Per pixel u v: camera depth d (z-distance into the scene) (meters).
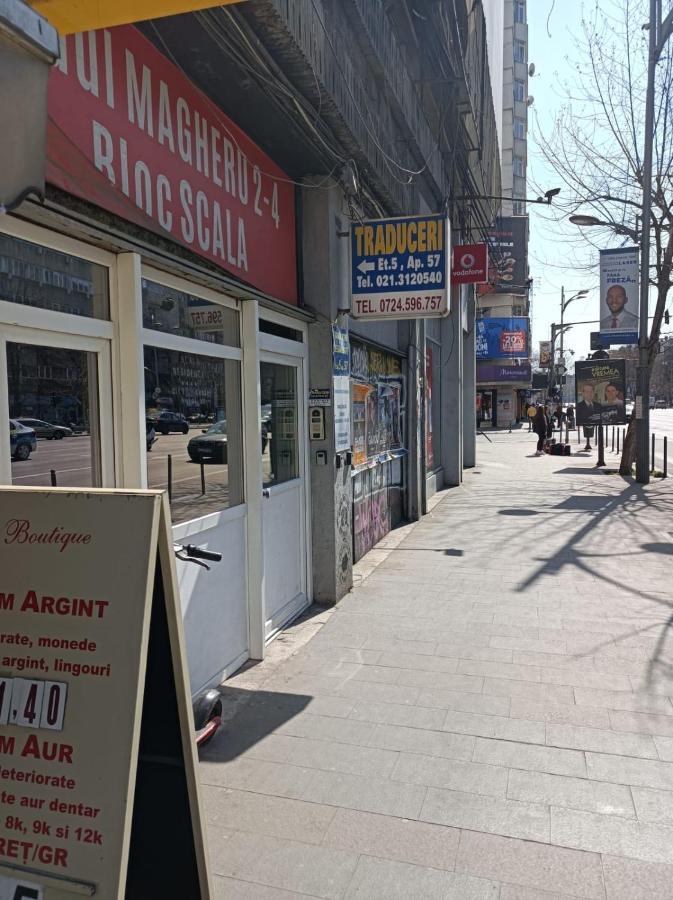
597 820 2.92
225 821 2.94
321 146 5.16
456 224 13.94
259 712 3.99
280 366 5.61
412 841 2.80
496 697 4.14
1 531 1.92
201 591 4.18
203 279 3.96
